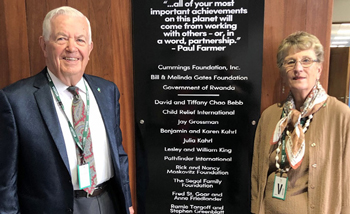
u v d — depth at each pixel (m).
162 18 1.25
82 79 1.02
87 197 0.96
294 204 1.00
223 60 1.25
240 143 1.28
